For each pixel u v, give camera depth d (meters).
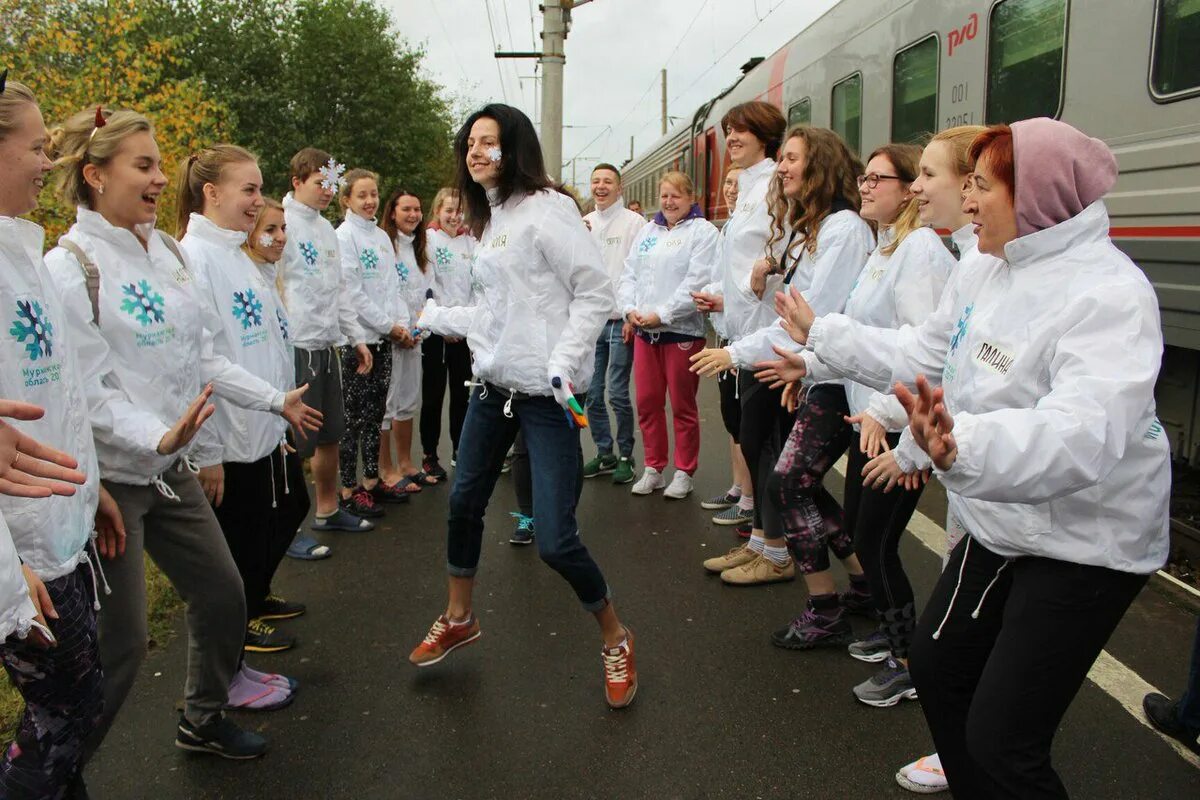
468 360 5.90
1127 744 2.78
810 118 9.58
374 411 5.36
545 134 14.24
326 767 2.76
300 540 4.60
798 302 2.66
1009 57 5.91
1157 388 5.59
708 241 5.20
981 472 1.65
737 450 4.93
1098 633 1.86
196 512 2.61
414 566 4.42
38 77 7.68
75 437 1.99
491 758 2.80
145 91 8.80
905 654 3.08
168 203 8.40
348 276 5.00
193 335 2.67
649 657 3.45
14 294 1.81
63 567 1.89
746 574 4.12
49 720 1.96
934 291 2.82
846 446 3.44
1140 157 4.79
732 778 2.68
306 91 19.56
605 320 3.00
